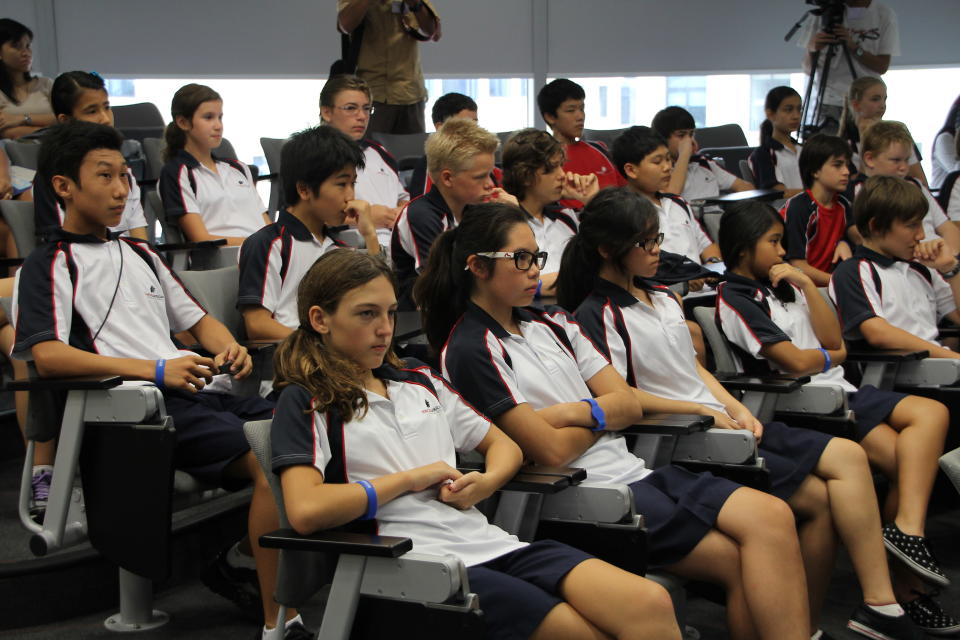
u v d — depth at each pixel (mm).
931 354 2947
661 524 1976
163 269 2459
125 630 2264
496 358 1979
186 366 2170
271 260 2619
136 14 6617
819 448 2301
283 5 6789
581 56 7320
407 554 1482
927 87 7695
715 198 4445
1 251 3404
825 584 2309
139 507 2047
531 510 1850
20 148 3871
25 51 4676
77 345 2250
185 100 3613
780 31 7461
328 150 2625
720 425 2281
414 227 2932
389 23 4895
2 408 3363
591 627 1607
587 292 2424
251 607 2254
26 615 2293
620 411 2061
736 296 2721
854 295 3096
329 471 1657
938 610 2482
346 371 1699
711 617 2479
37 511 2461
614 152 3654
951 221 4293
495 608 1583
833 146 3762
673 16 7371
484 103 7320
